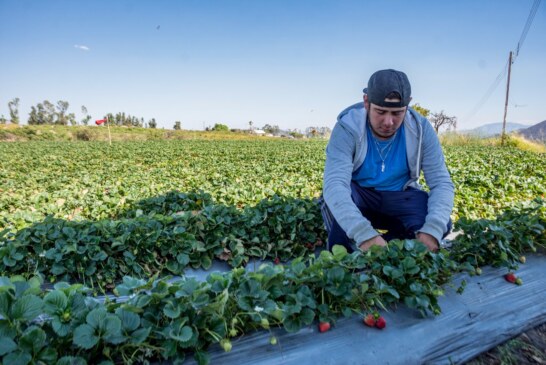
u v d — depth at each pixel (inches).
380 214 137.2
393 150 126.9
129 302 76.0
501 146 1151.6
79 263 142.3
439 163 123.1
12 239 153.0
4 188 410.0
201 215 169.2
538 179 390.6
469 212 250.8
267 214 180.1
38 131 2240.4
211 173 517.0
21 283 75.3
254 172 519.5
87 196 297.4
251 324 81.4
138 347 71.5
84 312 69.6
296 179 422.0
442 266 99.3
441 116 1722.4
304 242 179.8
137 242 149.9
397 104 103.6
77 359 63.7
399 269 92.2
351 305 90.2
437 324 89.7
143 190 335.6
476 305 98.2
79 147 1311.5
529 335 94.1
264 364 75.2
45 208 253.3
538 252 128.2
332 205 113.0
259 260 169.9
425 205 131.6
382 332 85.0
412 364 80.0
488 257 117.9
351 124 121.4
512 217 137.9
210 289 79.2
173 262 152.9
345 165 120.4
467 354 85.0
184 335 69.0
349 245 132.6
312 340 81.0
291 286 88.2
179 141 1861.5
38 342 62.4
